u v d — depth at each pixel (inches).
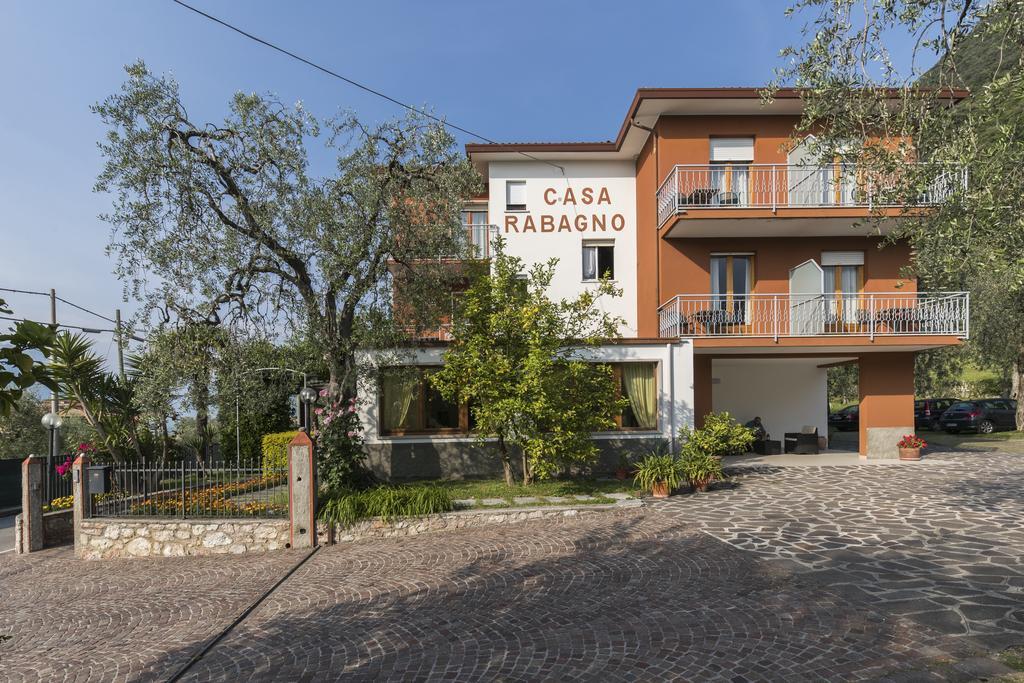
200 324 389.1
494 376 407.8
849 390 1360.7
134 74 349.7
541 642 195.2
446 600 245.1
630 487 442.3
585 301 447.5
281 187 374.6
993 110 195.5
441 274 438.3
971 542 273.1
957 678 149.6
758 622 195.6
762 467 551.8
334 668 191.2
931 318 577.6
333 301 422.9
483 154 703.1
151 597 297.6
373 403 510.0
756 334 568.4
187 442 689.0
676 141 628.1
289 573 314.2
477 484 462.6
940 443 767.1
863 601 207.0
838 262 629.3
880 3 217.5
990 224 194.7
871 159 243.4
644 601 223.5
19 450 836.0
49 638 251.3
